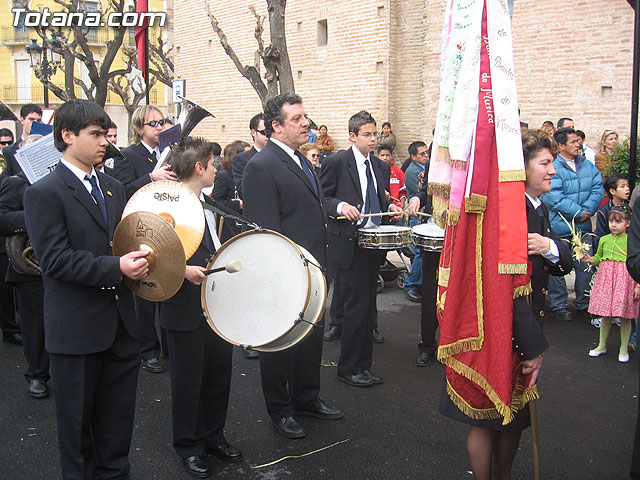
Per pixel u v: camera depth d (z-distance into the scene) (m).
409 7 11.80
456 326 2.90
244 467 3.89
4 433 4.36
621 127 9.45
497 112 2.80
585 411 4.66
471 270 2.88
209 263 3.55
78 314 3.23
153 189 3.48
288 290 3.49
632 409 4.69
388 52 12.00
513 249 2.79
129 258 3.11
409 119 12.05
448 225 3.05
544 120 10.30
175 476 3.79
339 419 4.54
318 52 13.30
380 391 5.05
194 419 3.79
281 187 4.14
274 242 3.53
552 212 7.02
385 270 8.13
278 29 8.17
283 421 4.29
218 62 15.93
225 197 6.60
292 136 4.21
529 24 10.30
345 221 4.96
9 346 6.22
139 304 5.52
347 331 5.10
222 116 16.08
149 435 4.34
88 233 3.25
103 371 3.44
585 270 6.89
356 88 12.64
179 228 3.37
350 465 3.91
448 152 3.09
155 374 5.46
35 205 3.12
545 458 3.96
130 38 29.50
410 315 7.19
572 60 9.88
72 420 3.27
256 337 3.45
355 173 5.27
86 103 3.24
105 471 3.50
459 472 3.82
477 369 2.88
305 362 4.45
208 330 3.78
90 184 3.34
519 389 3.01
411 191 8.18
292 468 3.88
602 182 7.22
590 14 9.62
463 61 2.86
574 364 5.59
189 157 3.72
